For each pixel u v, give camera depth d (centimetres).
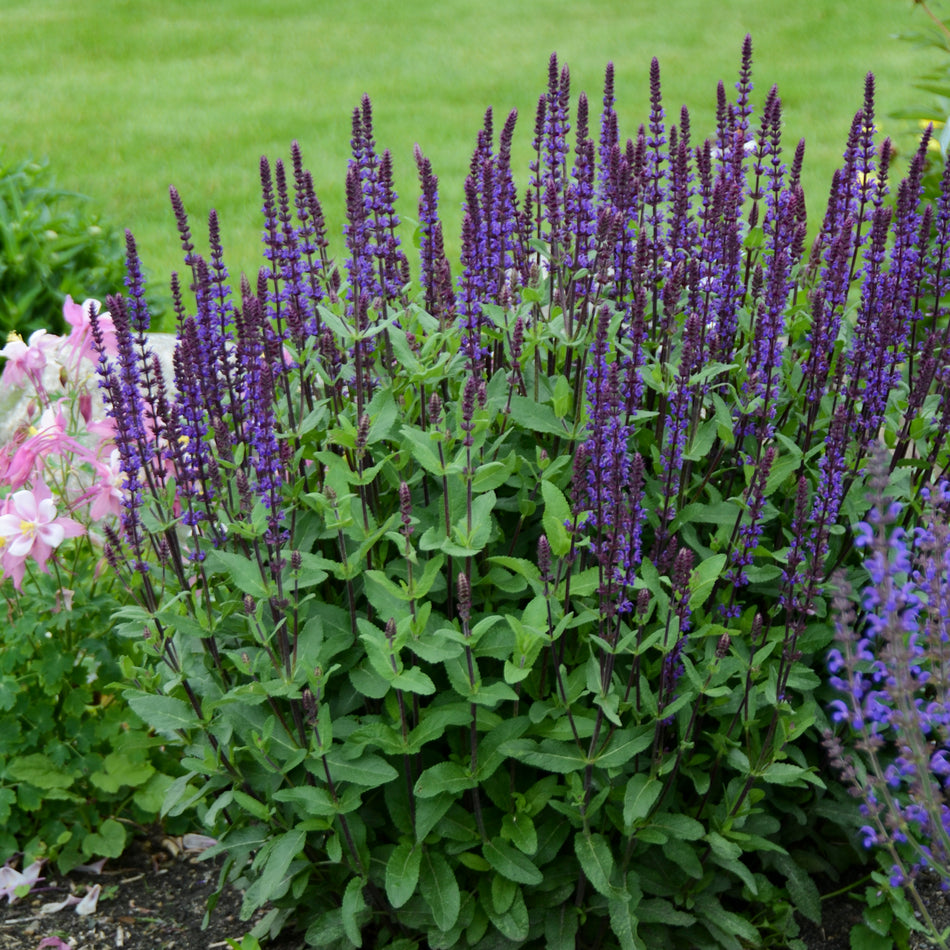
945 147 461
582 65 1366
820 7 1608
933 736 336
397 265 335
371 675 286
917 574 276
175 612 304
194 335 295
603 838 283
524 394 317
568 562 274
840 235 301
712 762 315
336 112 1181
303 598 300
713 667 275
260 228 846
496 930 304
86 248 650
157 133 1121
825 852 339
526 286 333
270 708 302
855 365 302
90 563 398
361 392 288
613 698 271
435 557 274
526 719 286
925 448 323
